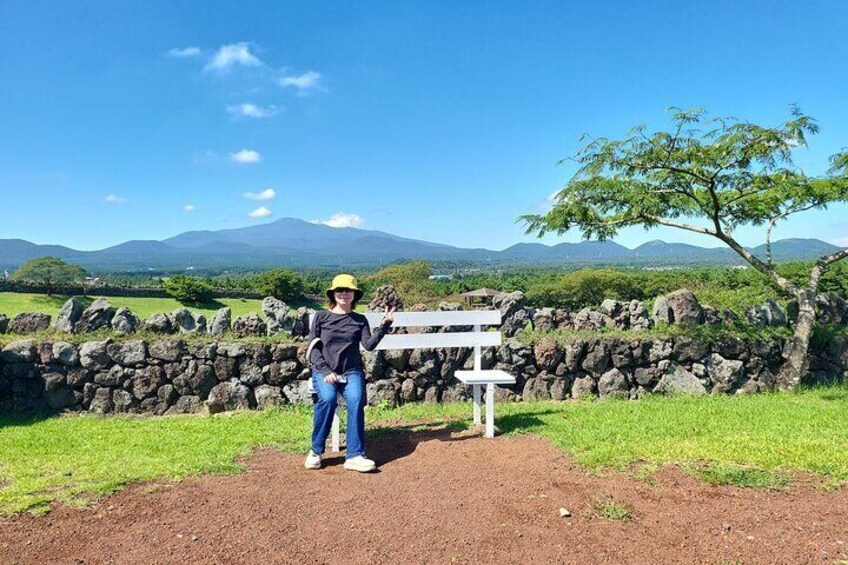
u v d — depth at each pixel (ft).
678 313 31.58
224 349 25.95
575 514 13.01
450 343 21.77
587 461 16.43
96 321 26.96
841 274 54.95
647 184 33.04
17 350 24.68
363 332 17.99
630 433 19.72
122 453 18.17
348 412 16.93
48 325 27.17
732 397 28.04
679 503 13.52
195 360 25.75
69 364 24.98
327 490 14.66
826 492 14.11
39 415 24.44
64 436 20.77
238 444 19.43
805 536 11.79
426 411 25.49
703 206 34.42
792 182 32.55
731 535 11.93
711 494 14.01
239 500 13.88
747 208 34.86
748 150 29.66
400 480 15.44
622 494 14.07
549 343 28.53
